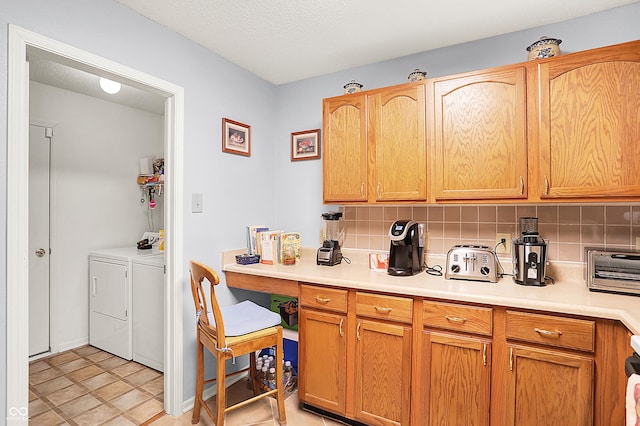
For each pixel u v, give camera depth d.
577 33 1.85
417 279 1.90
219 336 1.73
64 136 3.03
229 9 1.79
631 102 1.49
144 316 2.69
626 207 1.76
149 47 1.87
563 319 1.41
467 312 1.59
